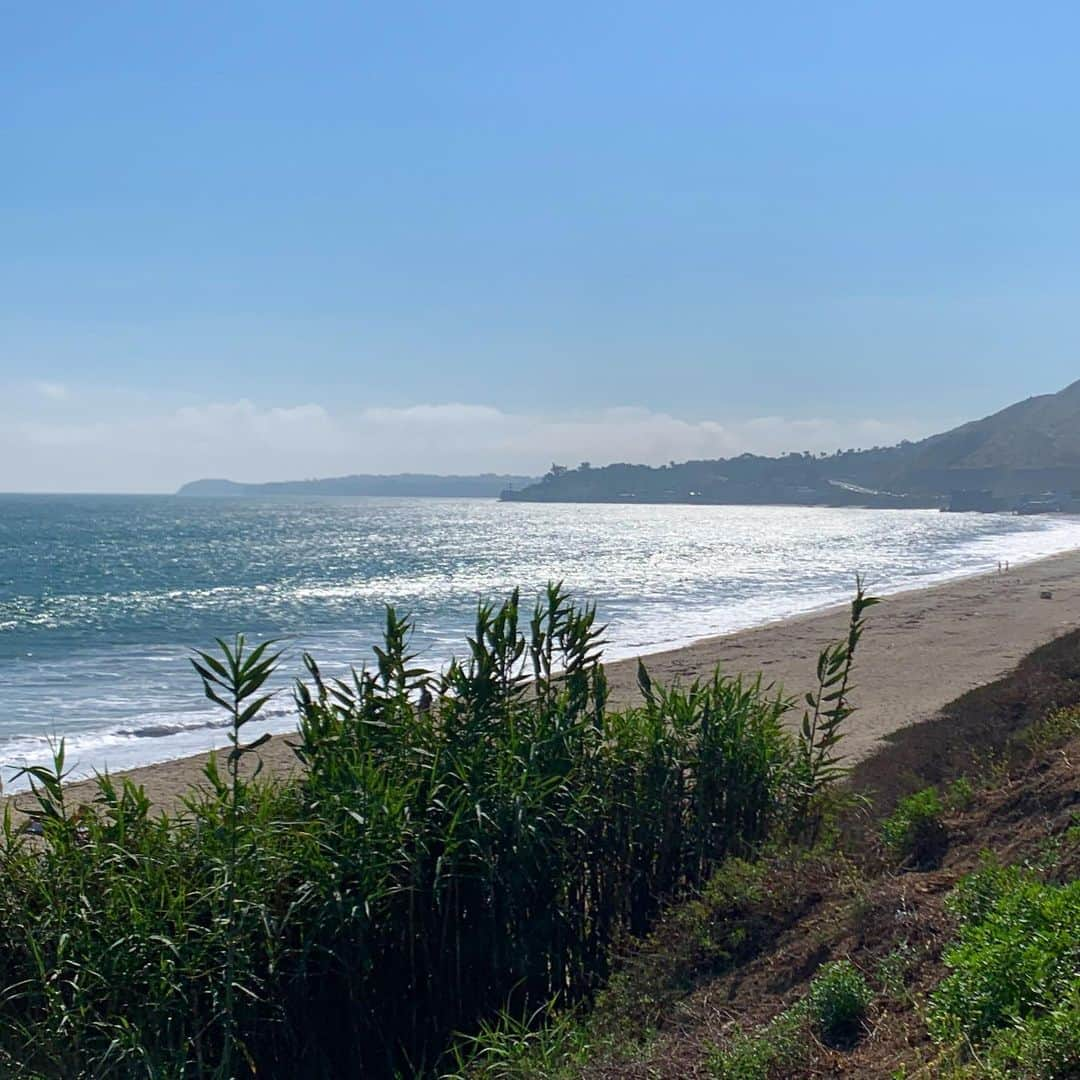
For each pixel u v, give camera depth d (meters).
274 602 49.09
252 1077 5.88
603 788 7.77
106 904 6.03
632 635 36.66
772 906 6.57
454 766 7.24
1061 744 8.77
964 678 24.50
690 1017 5.71
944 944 5.34
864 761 12.98
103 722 21.91
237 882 6.09
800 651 29.67
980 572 67.19
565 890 7.27
